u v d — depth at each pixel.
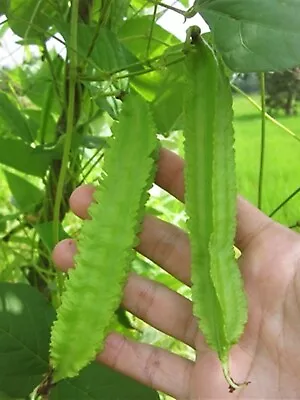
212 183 0.16
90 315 0.17
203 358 0.20
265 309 0.19
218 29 0.14
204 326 0.16
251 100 0.25
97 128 0.28
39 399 0.21
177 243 0.21
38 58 0.30
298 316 0.19
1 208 0.33
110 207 0.17
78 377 0.19
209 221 0.17
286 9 0.14
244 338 0.19
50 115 0.27
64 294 0.17
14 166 0.24
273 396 0.19
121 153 0.17
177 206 0.34
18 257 0.25
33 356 0.19
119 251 0.17
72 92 0.20
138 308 0.21
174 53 0.18
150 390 0.20
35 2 0.23
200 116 0.17
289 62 0.14
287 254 0.20
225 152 0.16
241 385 0.16
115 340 0.20
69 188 0.24
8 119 0.24
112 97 0.21
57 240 0.21
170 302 0.21
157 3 0.17
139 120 0.18
